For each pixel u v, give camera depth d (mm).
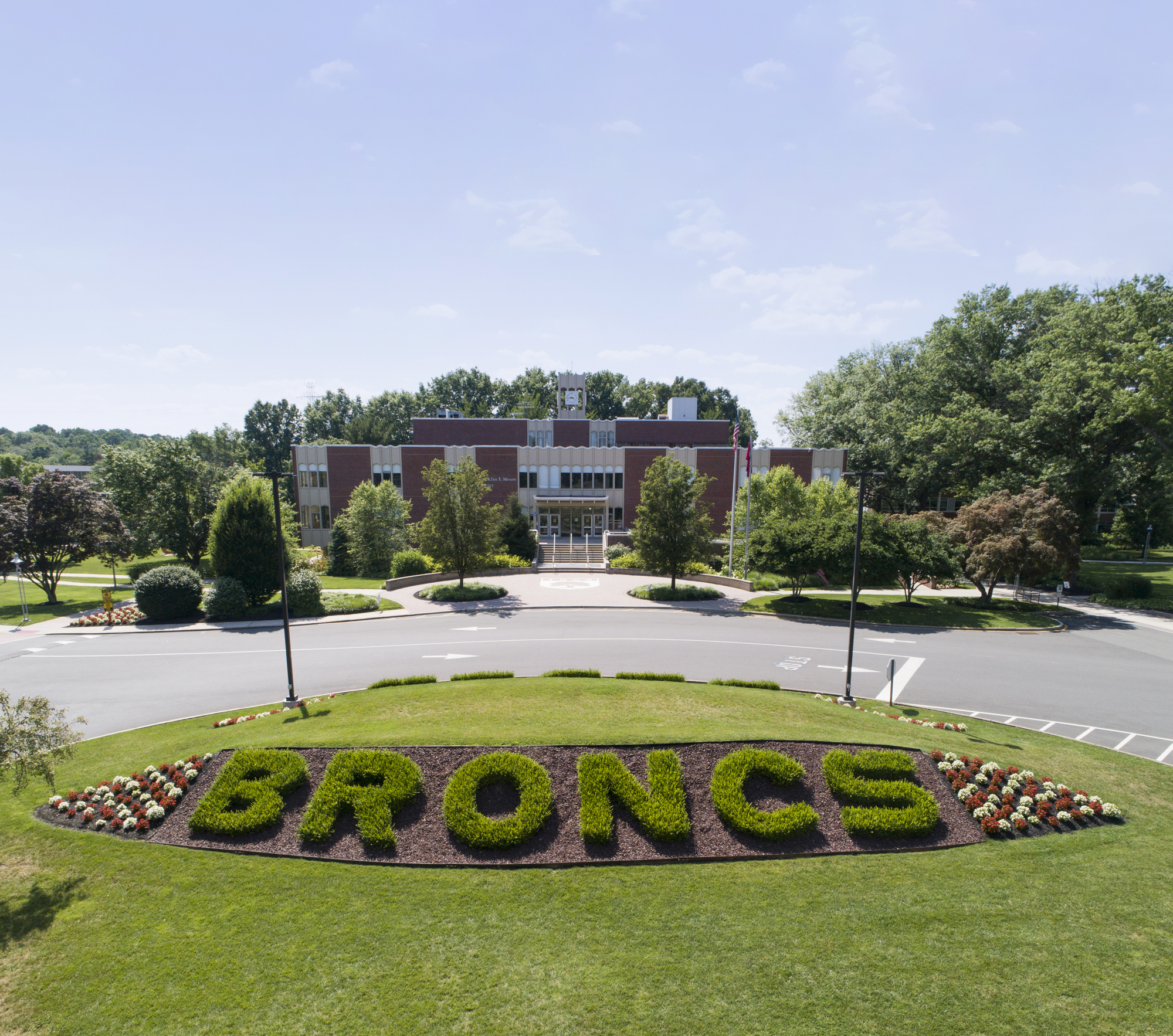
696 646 27266
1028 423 44406
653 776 11977
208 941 8812
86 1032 7402
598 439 72125
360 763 12188
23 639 28969
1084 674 23828
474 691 18156
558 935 8914
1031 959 8508
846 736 14211
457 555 37875
